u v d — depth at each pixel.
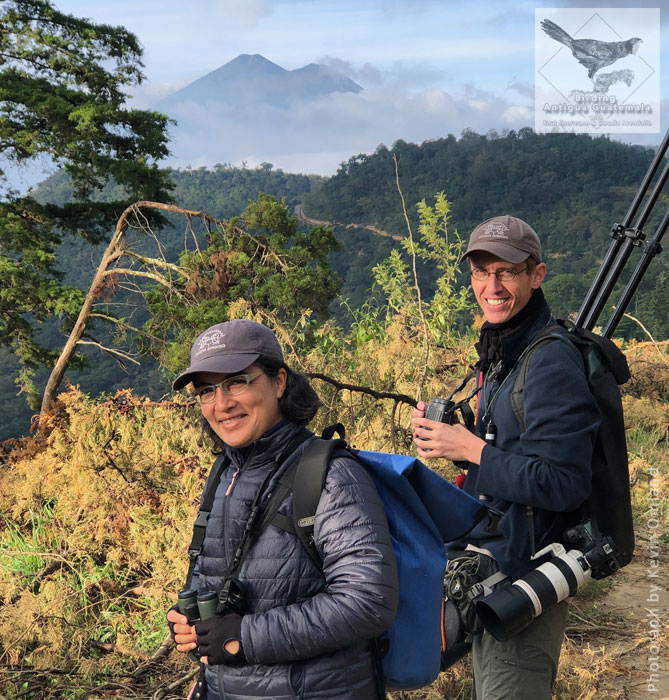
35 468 4.96
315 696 1.64
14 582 4.32
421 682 1.78
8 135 23.83
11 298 23.69
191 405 4.80
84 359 25.50
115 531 4.45
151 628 3.96
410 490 1.79
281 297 11.92
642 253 2.76
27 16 25.81
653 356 8.50
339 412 4.86
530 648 2.21
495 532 2.26
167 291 14.09
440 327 6.07
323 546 1.64
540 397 2.14
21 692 3.43
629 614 4.11
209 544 1.80
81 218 25.91
